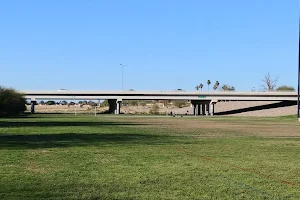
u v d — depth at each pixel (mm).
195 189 12336
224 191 12078
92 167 16594
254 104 157750
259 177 14414
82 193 11719
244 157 20281
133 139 31891
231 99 139375
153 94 140750
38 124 57312
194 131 44688
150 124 62062
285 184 13172
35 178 14008
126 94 141250
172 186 12766
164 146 26109
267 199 11133
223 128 52250
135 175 14695
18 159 18906
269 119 96000
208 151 23094
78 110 189750
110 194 11609
